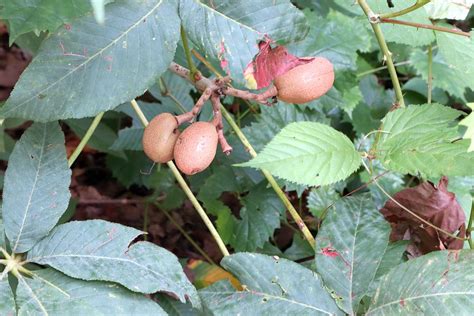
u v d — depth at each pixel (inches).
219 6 22.1
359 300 24.0
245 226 31.6
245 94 23.2
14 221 22.8
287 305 23.7
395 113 24.1
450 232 26.6
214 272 31.7
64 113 21.5
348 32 33.2
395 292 23.2
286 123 32.1
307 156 22.4
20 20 22.6
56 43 21.6
